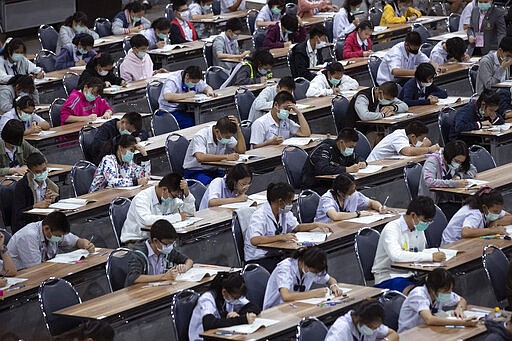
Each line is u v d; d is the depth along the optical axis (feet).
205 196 42.57
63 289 33.83
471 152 46.57
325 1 84.23
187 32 76.38
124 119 48.83
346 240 38.32
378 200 45.09
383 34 74.08
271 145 50.03
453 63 64.64
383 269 36.27
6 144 48.34
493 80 59.67
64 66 68.69
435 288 31.76
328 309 32.50
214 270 36.09
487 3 68.03
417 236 36.60
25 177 42.57
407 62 63.52
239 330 30.99
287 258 34.60
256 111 55.26
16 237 38.17
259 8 90.84
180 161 48.98
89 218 42.29
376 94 53.26
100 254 38.58
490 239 37.78
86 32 72.59
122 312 32.68
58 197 44.29
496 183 43.14
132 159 45.73
